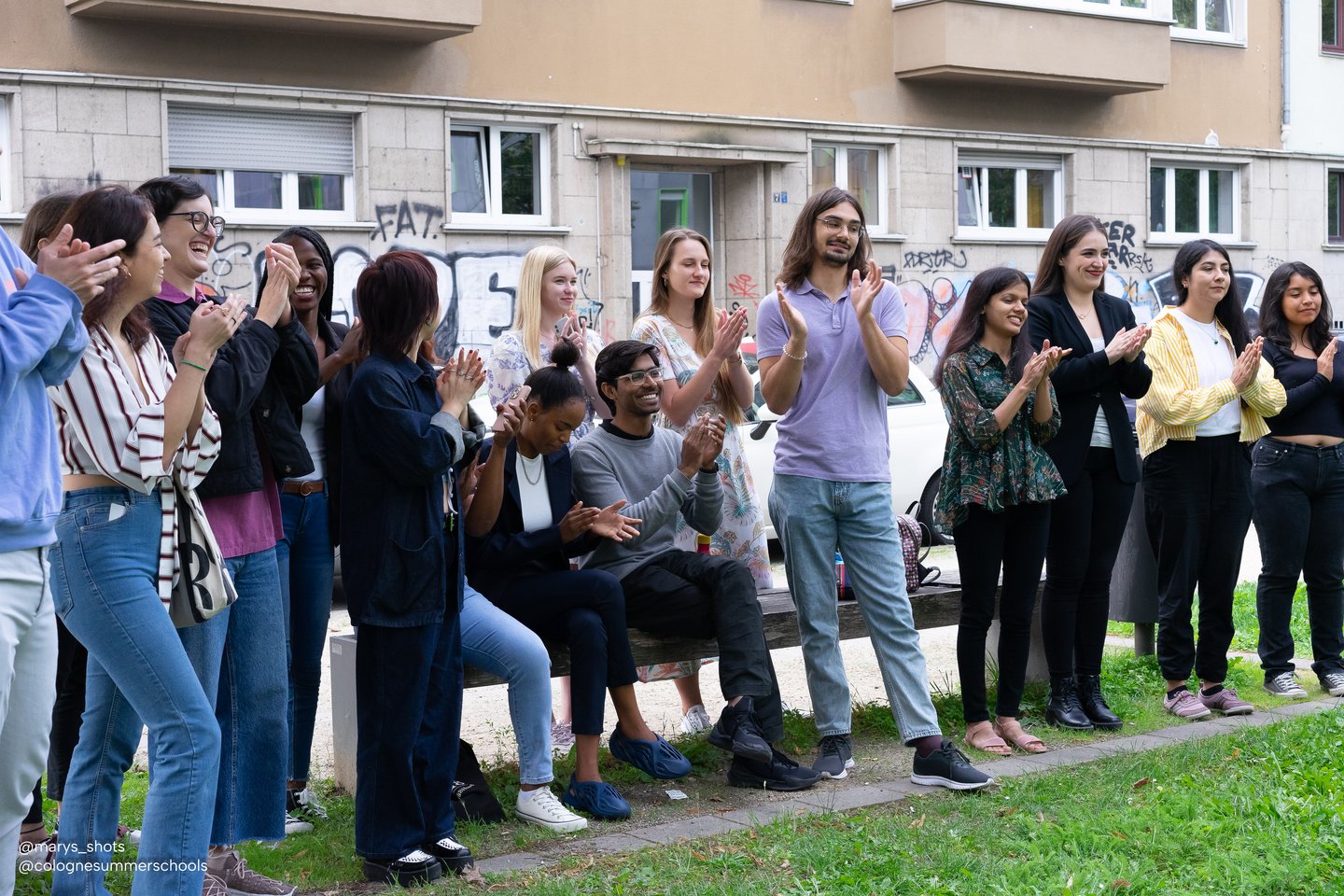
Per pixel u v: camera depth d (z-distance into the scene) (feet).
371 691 14.80
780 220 59.47
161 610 12.53
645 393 18.99
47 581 10.96
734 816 17.19
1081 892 13.83
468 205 53.01
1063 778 18.19
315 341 17.11
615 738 18.33
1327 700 23.29
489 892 14.52
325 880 15.06
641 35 55.26
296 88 48.06
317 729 22.22
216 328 12.46
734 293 59.93
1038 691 23.49
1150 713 22.35
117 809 13.74
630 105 55.11
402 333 14.69
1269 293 23.91
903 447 40.65
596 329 55.01
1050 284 21.74
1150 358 22.49
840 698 19.16
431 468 14.26
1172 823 15.99
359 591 14.60
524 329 20.88
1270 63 74.64
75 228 12.44
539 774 16.76
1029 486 19.85
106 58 44.83
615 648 17.66
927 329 63.46
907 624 18.75
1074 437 20.98
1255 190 74.54
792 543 19.01
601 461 19.04
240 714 14.53
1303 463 23.52
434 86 50.93
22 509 10.54
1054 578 21.45
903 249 62.59
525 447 17.99
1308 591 24.27
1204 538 22.52
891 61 61.93
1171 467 22.39
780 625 20.24
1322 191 77.00
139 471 12.20
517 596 17.67
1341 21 77.66
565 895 14.15
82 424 12.21
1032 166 67.46
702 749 19.97
